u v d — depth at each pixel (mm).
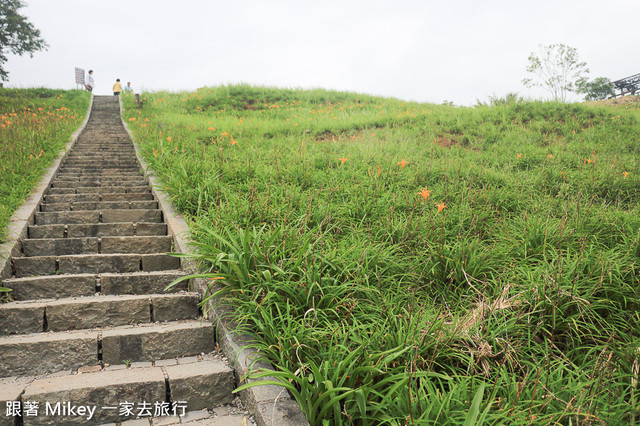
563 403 2271
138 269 4211
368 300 3209
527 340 3033
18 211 5109
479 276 3752
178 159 7031
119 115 19094
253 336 2904
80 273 4051
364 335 2615
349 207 5090
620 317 3256
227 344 2904
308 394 2178
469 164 7926
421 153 9383
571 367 2912
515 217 5172
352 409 2193
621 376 2549
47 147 8742
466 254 3799
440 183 6586
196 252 3744
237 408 2623
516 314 3182
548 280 3320
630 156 9273
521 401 2273
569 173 7527
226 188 5535
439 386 2598
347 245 3914
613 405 2301
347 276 3258
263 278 3066
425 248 4141
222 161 6621
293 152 8102
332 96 23219
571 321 3186
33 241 4359
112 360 2885
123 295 3645
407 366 2467
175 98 22672
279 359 2551
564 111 13391
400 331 2621
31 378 2666
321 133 12812
